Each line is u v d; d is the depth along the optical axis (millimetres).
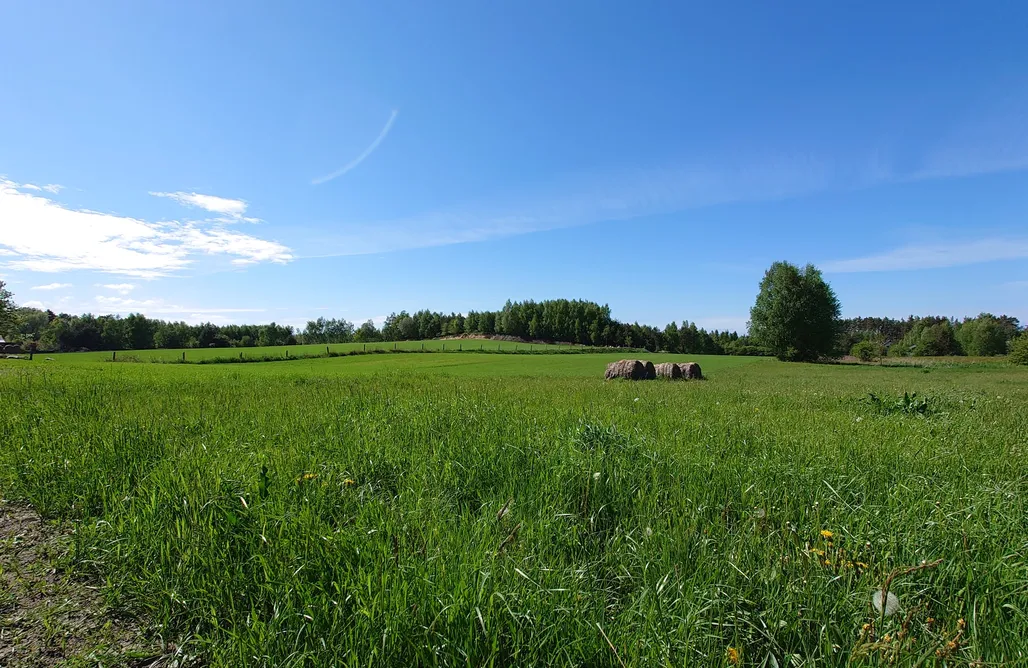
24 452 5203
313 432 6238
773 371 37812
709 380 23875
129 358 57875
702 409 9383
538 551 3031
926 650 2090
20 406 8336
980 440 6484
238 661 2176
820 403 11250
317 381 17531
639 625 2295
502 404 9148
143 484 4070
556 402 10141
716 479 4367
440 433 6062
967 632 2305
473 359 59625
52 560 3176
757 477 4383
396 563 2668
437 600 2309
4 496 4273
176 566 2857
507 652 2174
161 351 73625
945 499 3871
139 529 3256
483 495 4070
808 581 2596
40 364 30422
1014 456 5461
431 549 2805
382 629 2213
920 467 4895
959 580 2682
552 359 60406
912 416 8961
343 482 4082
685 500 3824
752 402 11367
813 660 2102
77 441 5531
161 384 14383
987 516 3576
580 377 25250
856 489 4258
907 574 2695
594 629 2223
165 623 2521
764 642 2291
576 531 3361
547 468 4508
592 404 9742
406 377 22469
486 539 3004
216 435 5988
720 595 2547
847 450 5508
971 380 27047
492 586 2406
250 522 3271
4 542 3457
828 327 69188
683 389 15875
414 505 3598
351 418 7082
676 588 2576
